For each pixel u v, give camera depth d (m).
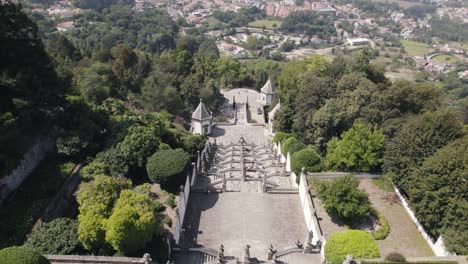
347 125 51.62
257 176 48.91
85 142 40.50
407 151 40.75
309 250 34.03
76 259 28.47
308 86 58.72
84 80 59.44
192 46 168.88
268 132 71.50
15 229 31.05
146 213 30.09
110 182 32.09
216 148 61.28
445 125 40.31
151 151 42.47
